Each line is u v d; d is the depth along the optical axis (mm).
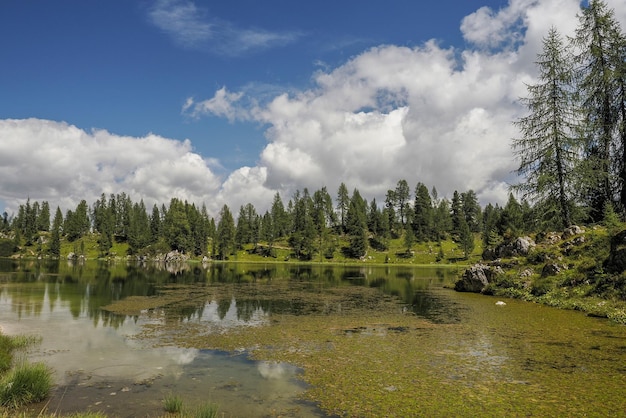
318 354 14758
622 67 32031
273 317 23094
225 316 23531
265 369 13031
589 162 33781
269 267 108188
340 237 179250
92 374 12664
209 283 49031
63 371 12984
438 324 20375
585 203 35281
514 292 31016
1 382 10633
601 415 9078
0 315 23719
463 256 145000
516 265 34562
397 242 167250
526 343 15922
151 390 11211
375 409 9656
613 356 13883
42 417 9297
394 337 17469
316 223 186500
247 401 10312
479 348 15250
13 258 163750
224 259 162625
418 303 29031
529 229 38812
